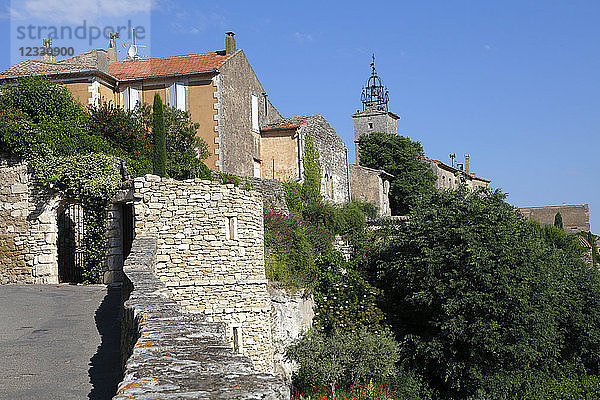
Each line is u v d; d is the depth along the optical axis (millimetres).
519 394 22656
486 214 23266
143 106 26422
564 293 28172
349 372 19938
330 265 23906
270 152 32438
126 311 8211
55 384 7727
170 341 5059
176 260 16672
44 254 19750
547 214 81688
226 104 28625
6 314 13508
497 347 21328
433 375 23312
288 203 29578
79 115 23469
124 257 18984
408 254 24406
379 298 24266
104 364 8891
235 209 17438
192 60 29797
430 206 25203
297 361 19422
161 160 22422
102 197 19078
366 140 57906
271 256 21531
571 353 29344
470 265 22250
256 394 3553
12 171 20203
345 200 38375
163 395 3512
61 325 12180
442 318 22562
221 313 16938
